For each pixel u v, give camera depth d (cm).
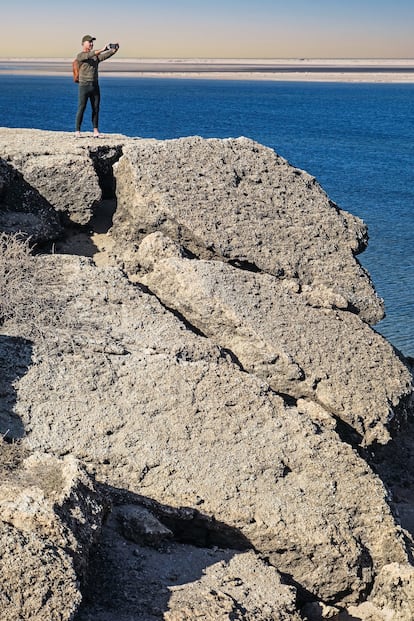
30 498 669
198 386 957
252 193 1363
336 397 1048
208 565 789
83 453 870
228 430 915
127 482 859
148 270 1243
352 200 4641
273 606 742
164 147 1381
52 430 882
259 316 1116
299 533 834
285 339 1091
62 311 1066
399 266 3052
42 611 592
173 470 867
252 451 898
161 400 933
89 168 1352
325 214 1372
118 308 1099
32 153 1359
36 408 898
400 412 1089
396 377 1107
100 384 940
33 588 600
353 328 1173
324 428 968
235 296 1138
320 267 1286
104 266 1245
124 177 1353
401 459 1191
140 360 986
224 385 965
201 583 750
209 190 1331
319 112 14275
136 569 745
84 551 661
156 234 1252
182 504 844
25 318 1027
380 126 11219
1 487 696
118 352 1001
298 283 1259
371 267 3034
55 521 650
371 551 864
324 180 5478
